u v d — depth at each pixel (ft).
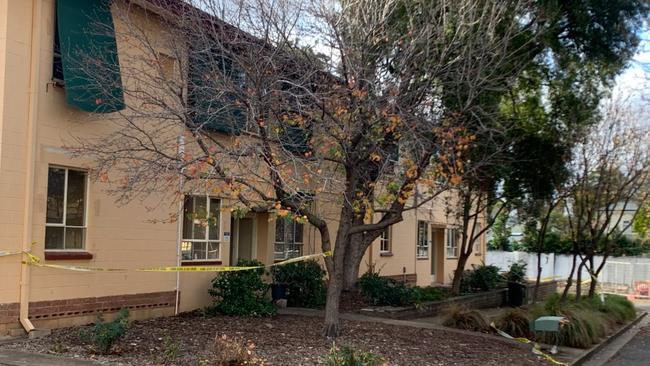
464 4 39.19
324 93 33.14
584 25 46.29
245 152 29.78
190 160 29.68
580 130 52.85
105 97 35.17
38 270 34.55
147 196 38.81
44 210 34.94
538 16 44.11
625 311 64.90
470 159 44.68
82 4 36.42
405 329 42.11
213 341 32.78
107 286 39.01
